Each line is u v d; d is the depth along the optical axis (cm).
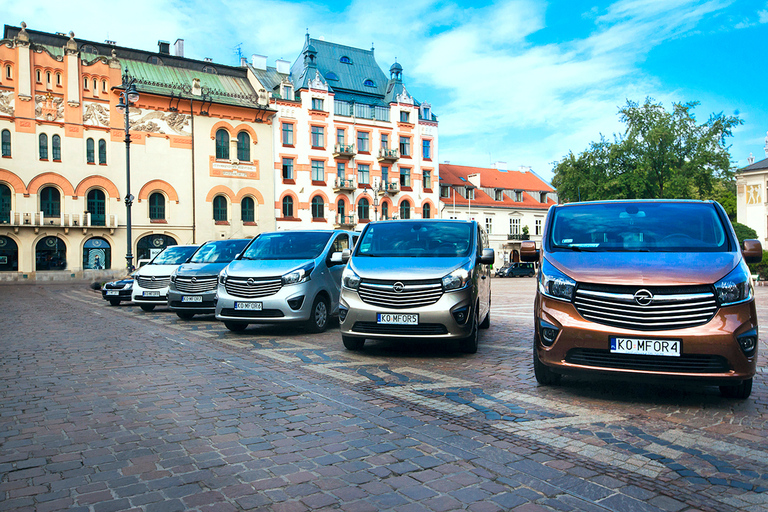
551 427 435
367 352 776
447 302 705
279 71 4984
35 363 692
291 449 384
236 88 4412
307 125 4594
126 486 322
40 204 3556
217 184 4159
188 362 700
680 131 4578
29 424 440
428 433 419
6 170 3431
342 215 4784
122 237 3806
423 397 526
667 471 348
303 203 4556
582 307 495
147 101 3884
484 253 823
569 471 346
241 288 954
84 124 3672
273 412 474
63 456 370
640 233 564
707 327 459
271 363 695
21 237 3491
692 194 4562
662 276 480
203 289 1171
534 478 335
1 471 344
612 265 510
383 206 4997
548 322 509
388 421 448
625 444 396
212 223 4134
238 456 371
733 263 494
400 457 369
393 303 713
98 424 440
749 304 468
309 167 4591
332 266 1052
